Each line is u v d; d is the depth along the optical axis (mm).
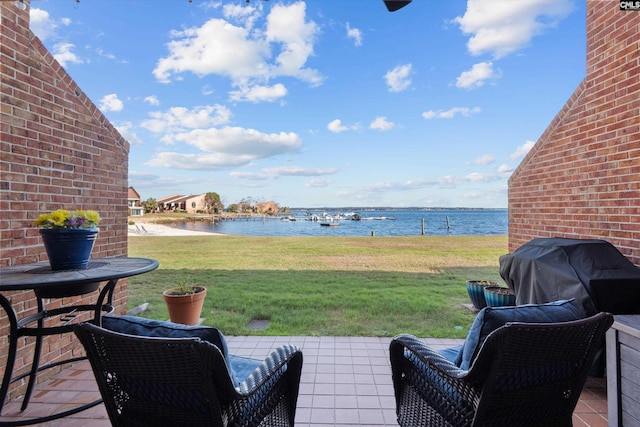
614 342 1686
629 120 2807
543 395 1277
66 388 2453
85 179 3141
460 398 1318
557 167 3705
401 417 1739
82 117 3104
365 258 9406
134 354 1060
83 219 2033
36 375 2309
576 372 1293
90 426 1993
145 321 1175
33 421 1867
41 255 2596
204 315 4152
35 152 2580
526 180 4266
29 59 2535
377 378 2592
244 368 1719
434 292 5316
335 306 4527
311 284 5957
